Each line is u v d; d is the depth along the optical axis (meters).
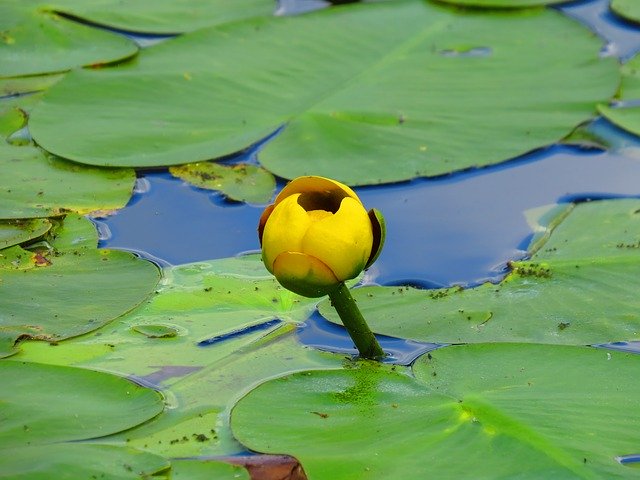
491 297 3.49
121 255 3.77
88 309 3.38
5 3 6.20
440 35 6.11
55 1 6.34
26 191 4.27
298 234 2.71
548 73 5.62
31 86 5.43
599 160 4.79
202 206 4.34
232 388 2.96
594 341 3.21
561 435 2.66
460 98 5.31
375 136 4.86
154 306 3.44
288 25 6.12
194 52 5.74
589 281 3.53
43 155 4.66
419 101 5.24
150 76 5.34
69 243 3.90
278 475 2.52
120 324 3.31
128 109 5.05
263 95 5.25
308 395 2.88
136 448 2.64
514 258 3.90
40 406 2.76
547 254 3.76
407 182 4.57
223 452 2.63
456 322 3.32
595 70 5.64
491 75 5.59
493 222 4.23
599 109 5.21
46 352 3.12
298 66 5.59
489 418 2.75
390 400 2.86
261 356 3.14
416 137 4.88
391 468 2.55
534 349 3.10
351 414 2.79
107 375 2.91
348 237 2.72
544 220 4.22
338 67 5.63
